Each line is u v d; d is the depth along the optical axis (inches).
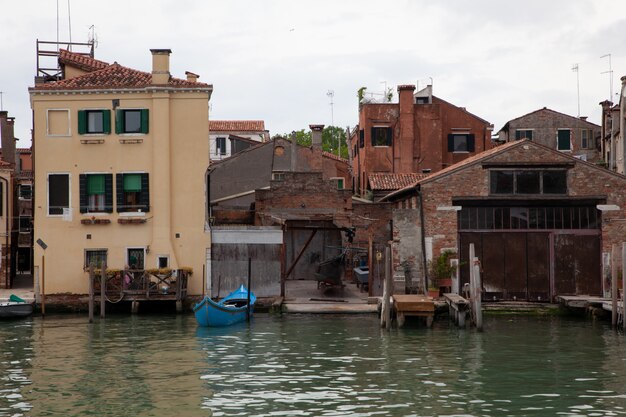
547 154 1245.1
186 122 1312.7
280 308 1242.6
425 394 697.0
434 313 1160.2
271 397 687.7
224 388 722.2
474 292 1066.7
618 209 1244.5
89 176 1310.3
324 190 1529.3
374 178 1856.5
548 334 1028.5
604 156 1822.1
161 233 1300.4
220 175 1700.3
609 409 645.3
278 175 1536.7
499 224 1257.4
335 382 745.0
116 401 677.9
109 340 992.9
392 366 818.8
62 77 1593.3
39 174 1304.1
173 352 906.1
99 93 1304.1
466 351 904.3
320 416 625.9
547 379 755.4
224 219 1521.9
